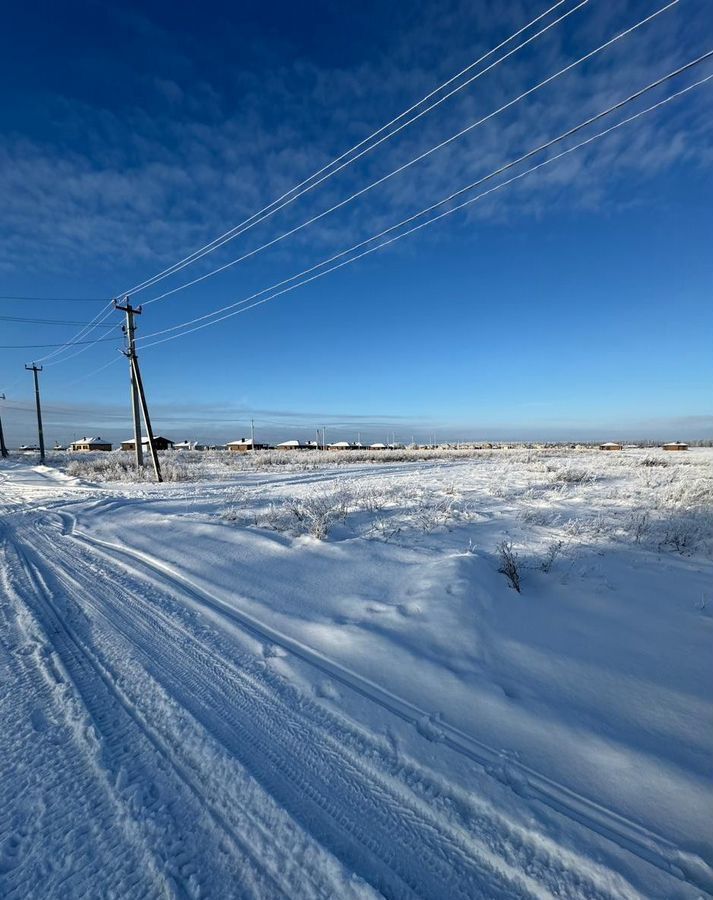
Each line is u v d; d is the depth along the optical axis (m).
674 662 3.79
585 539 7.30
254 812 2.40
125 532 9.76
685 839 2.18
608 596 5.08
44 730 3.07
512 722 3.07
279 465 32.72
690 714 3.12
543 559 6.18
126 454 52.84
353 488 13.66
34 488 20.48
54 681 3.71
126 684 3.67
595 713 3.14
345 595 5.42
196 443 140.62
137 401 28.20
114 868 2.08
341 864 2.09
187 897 1.95
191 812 2.40
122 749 2.89
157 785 2.58
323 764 2.76
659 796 2.43
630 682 3.51
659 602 4.96
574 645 4.08
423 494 11.71
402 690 3.50
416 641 4.17
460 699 3.33
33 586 6.21
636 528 7.87
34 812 2.39
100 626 4.84
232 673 3.84
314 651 4.21
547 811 2.36
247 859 2.13
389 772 2.67
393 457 46.31
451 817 2.36
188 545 8.19
